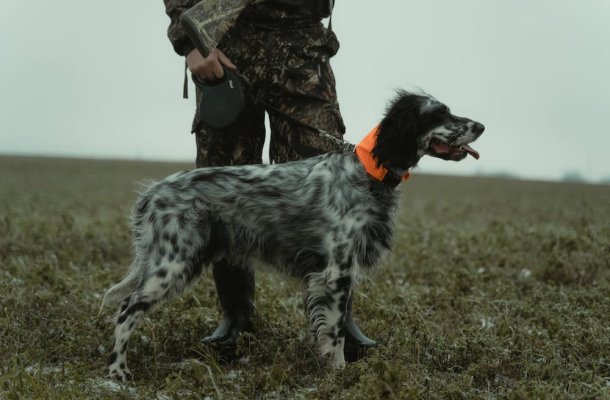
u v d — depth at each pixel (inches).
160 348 277.4
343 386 232.5
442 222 768.9
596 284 394.6
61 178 2066.9
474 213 964.0
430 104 273.0
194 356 281.1
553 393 223.3
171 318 294.2
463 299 348.2
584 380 246.1
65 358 268.5
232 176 272.4
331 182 270.2
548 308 334.0
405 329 289.9
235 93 276.2
